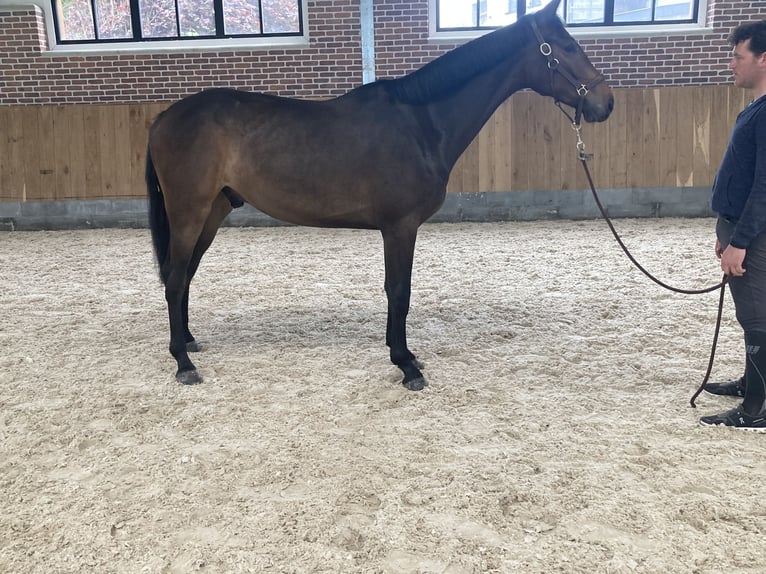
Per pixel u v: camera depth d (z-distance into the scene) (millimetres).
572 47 3266
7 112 8430
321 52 8461
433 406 2990
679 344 3738
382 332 4137
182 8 8625
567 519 2064
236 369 3502
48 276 5859
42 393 3189
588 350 3693
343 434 2713
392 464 2445
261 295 5117
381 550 1926
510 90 3379
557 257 6203
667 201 8344
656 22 8414
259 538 1996
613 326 4109
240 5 8594
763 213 2348
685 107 8219
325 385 3264
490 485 2283
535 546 1934
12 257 6766
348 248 6910
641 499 2166
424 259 6285
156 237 3500
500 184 8383
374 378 3352
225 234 7906
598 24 8500
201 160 3219
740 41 2393
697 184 8312
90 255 6824
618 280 5273
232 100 3309
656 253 6227
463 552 1909
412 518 2088
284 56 8484
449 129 3293
